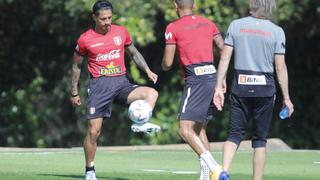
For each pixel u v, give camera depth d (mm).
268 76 24391
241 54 24344
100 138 64875
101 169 33156
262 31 24219
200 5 55750
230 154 24734
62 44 63750
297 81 67438
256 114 24703
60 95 67125
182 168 34062
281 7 54781
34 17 63812
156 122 63125
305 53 67438
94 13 27531
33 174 28766
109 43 27750
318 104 67125
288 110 24344
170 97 64000
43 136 67188
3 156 37969
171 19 55125
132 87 28000
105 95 27734
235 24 24484
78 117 66500
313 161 38312
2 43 66750
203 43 26750
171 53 26859
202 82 26516
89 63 27984
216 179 24703
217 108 24734
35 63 67688
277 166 35750
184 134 26422
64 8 58219
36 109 67125
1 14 64938
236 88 24500
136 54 28641
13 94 67125
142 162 37000
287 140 65875
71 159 36906
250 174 31234
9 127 66750
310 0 55562
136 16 55250
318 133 66500
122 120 64812
